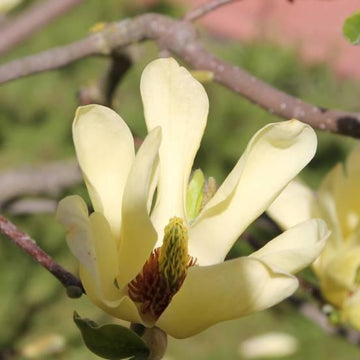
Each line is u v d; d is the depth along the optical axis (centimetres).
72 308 231
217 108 296
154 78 106
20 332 223
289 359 219
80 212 100
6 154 278
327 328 142
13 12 198
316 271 125
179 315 102
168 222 107
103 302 102
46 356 169
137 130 292
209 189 107
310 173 290
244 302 101
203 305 102
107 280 103
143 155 101
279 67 318
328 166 291
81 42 135
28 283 232
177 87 106
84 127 104
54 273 106
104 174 104
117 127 104
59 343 144
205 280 101
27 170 172
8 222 107
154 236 102
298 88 323
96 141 104
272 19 341
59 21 311
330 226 123
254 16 440
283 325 245
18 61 136
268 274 101
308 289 126
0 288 231
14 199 172
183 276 105
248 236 132
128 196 102
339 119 123
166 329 103
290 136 104
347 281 123
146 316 104
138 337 102
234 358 257
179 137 106
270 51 319
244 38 445
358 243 124
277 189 105
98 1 318
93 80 143
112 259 103
